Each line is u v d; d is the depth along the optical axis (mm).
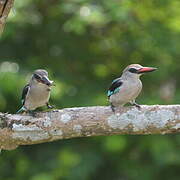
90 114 9117
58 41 17047
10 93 14617
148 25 16594
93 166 15633
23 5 15398
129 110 9102
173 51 16469
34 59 16609
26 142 9234
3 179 16578
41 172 15672
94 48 17359
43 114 9180
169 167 16016
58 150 16422
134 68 10031
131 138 16000
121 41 17188
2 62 16016
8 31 15141
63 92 15289
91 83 16625
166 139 15414
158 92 16578
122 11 15375
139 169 16109
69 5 15578
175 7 16500
